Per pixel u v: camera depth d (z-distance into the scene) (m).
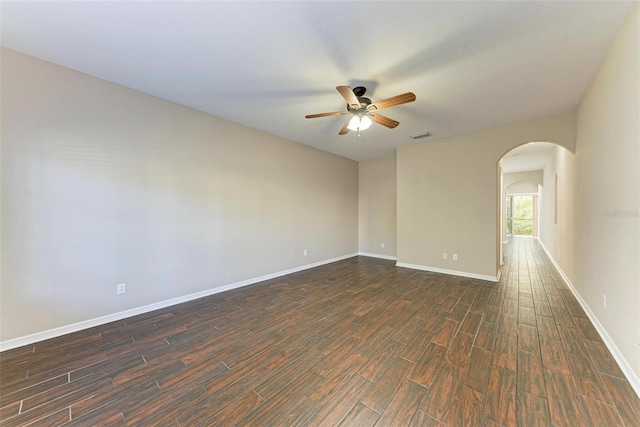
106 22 1.77
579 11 1.66
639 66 1.56
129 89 2.74
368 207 6.33
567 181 3.82
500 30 1.82
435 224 4.61
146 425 1.39
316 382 1.72
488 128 3.95
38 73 2.23
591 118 2.53
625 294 1.78
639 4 1.54
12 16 1.71
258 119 3.61
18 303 2.17
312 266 5.13
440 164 4.52
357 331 2.43
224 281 3.65
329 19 1.74
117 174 2.68
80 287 2.47
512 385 1.66
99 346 2.18
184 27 1.82
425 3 1.59
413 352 2.06
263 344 2.22
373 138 4.50
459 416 1.42
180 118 3.15
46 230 2.29
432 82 2.54
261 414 1.46
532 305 3.02
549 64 2.24
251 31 1.86
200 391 1.65
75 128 2.42
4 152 2.10
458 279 4.14
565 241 4.03
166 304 3.06
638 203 1.60
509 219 11.41
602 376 1.73
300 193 4.86
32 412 1.47
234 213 3.76
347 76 2.45
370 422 1.39
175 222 3.13
